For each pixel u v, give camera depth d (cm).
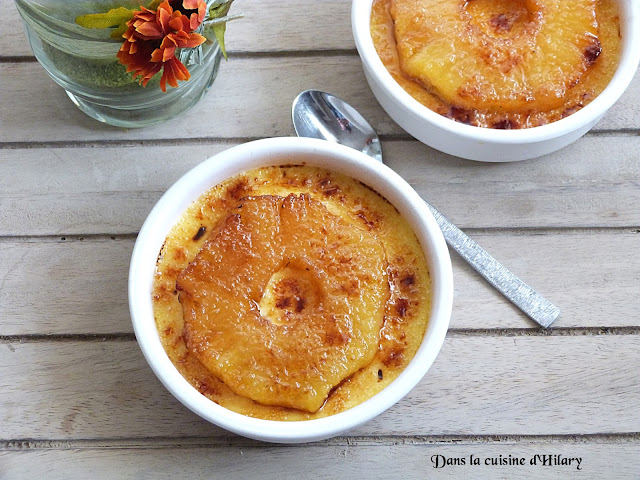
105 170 37
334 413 30
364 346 30
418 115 34
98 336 35
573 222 37
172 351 31
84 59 33
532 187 37
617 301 36
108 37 32
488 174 37
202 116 38
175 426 34
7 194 37
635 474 33
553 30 35
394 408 34
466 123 35
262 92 39
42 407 34
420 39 35
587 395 34
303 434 28
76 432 34
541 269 36
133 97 36
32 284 35
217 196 33
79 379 34
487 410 34
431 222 31
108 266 36
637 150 38
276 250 31
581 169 38
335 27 39
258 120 38
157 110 38
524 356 35
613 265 36
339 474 33
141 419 34
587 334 35
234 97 38
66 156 37
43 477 33
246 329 30
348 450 34
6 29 39
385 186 32
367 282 30
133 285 30
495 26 36
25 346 35
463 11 36
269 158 33
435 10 36
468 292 36
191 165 38
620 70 35
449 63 35
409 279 32
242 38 39
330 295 30
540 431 34
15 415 34
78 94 36
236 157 32
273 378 29
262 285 30
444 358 35
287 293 31
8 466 33
